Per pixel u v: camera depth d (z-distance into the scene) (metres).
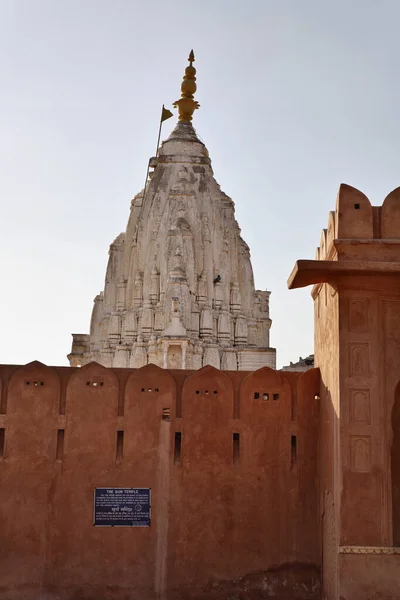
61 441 17.97
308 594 17.78
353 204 16.61
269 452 18.22
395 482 16.42
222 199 65.75
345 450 16.28
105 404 18.08
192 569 17.72
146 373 18.25
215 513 17.94
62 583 17.48
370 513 16.14
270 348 60.66
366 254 16.39
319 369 18.61
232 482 18.05
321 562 17.80
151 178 64.75
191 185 62.53
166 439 18.09
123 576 17.59
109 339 63.16
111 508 17.77
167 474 17.97
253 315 65.12
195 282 60.19
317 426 18.41
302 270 16.08
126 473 17.89
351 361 16.47
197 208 61.84
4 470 17.70
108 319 66.38
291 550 17.94
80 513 17.72
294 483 18.16
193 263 59.91
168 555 17.73
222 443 18.16
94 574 17.55
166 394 18.22
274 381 18.47
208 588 17.70
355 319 16.55
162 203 62.16
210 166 64.69
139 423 18.08
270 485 18.09
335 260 16.48
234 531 17.91
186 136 64.38
